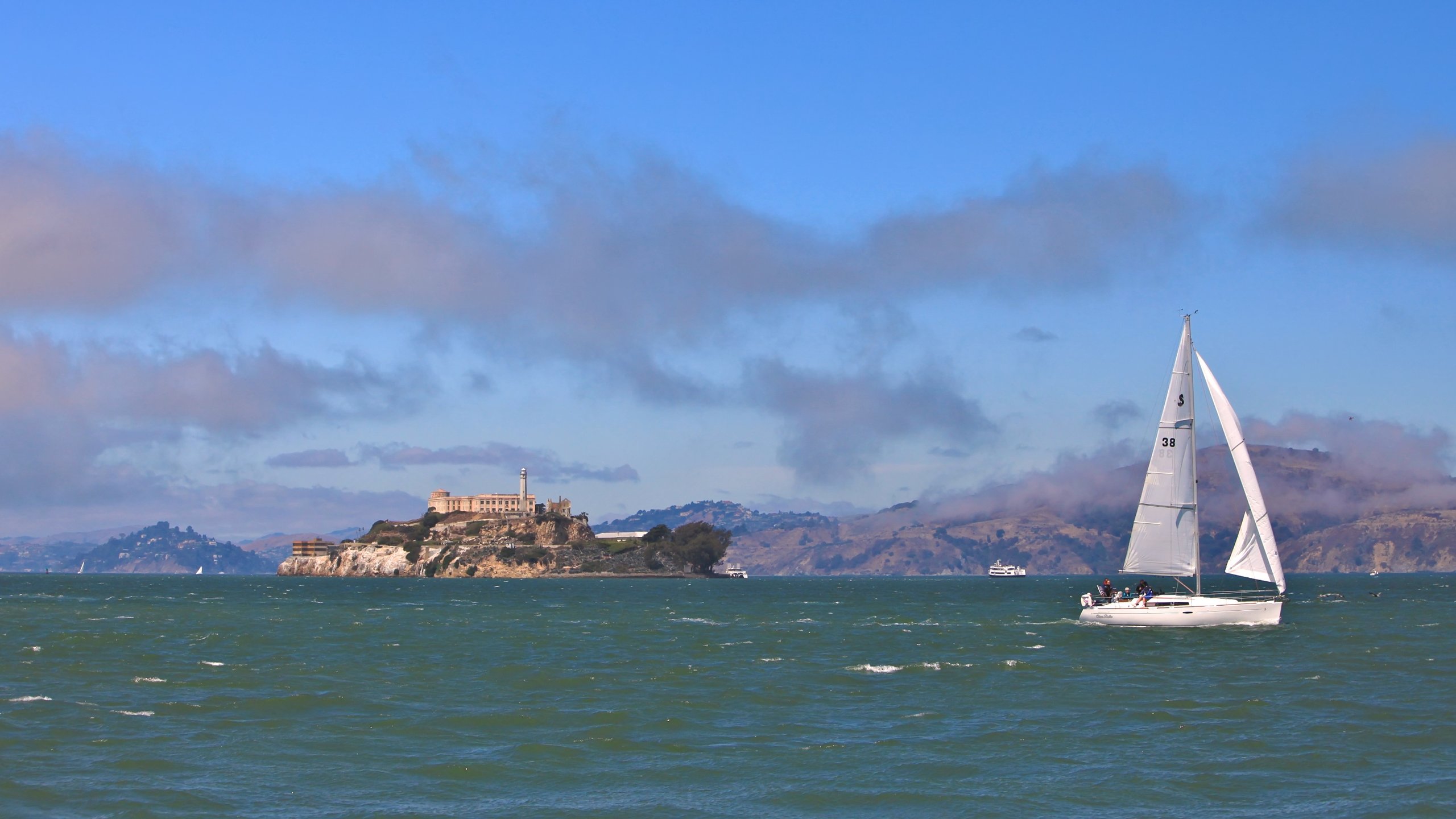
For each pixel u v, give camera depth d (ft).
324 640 260.01
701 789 107.04
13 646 229.45
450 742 126.82
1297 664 199.41
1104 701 155.84
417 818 97.50
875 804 102.17
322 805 101.30
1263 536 259.39
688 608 472.03
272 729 133.39
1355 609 407.64
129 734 128.88
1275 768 113.91
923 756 119.75
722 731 133.49
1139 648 227.81
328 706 149.69
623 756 120.16
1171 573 262.47
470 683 174.50
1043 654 219.00
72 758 116.37
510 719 140.05
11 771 110.22
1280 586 259.80
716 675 186.39
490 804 102.22
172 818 96.27
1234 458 262.06
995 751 122.52
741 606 492.13
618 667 198.90
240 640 253.44
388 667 197.36
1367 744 124.57
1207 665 197.36
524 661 210.79
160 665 197.06
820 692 165.48
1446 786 105.91
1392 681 174.91
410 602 538.47
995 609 440.04
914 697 160.66
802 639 268.21
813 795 104.94
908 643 251.80
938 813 99.30
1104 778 110.22
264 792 105.09
